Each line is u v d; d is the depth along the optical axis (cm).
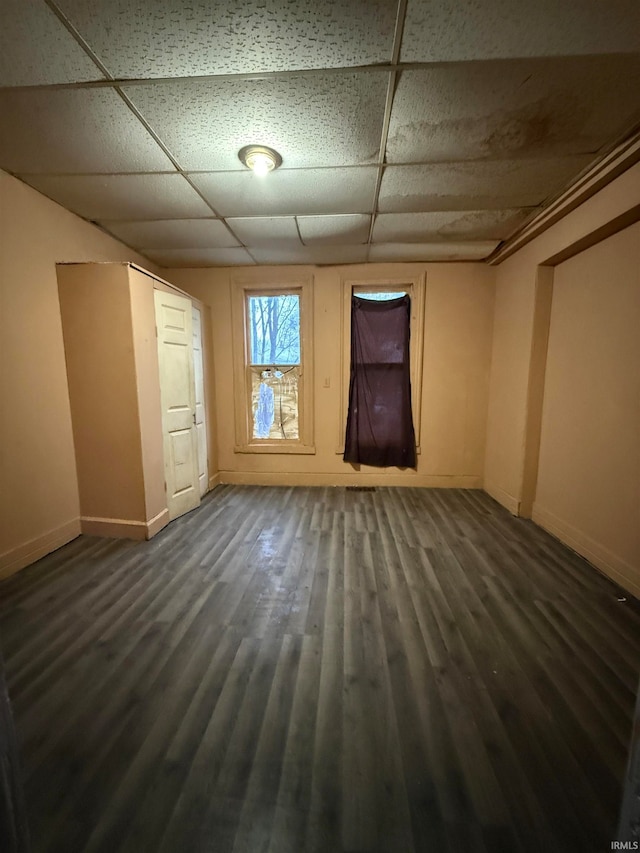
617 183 195
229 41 126
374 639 161
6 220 208
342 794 100
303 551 245
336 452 394
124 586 203
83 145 183
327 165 201
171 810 96
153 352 272
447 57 132
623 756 110
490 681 138
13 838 58
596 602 188
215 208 251
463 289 363
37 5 113
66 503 257
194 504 328
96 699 130
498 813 96
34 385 229
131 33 123
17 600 190
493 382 362
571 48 129
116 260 305
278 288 383
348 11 116
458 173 209
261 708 126
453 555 238
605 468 219
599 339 227
